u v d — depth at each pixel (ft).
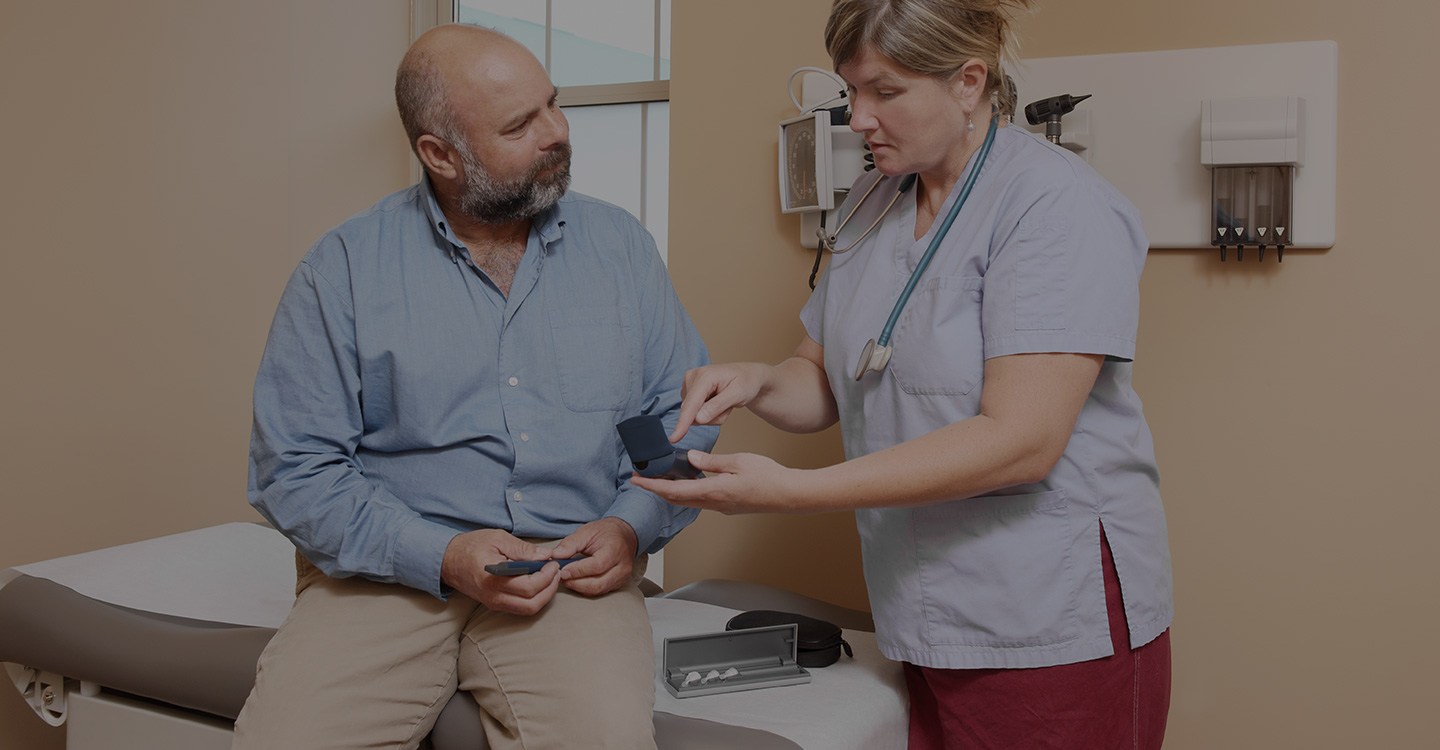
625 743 3.39
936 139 3.64
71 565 5.10
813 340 4.67
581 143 7.71
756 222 5.62
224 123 7.22
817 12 5.39
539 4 7.78
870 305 4.04
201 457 7.24
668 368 4.59
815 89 5.36
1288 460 4.66
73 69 6.49
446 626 3.93
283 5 7.48
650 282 4.61
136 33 6.75
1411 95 4.37
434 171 4.14
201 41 7.06
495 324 4.21
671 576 6.04
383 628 3.84
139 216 6.82
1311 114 4.47
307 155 7.71
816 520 5.63
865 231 4.18
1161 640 3.92
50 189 6.42
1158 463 4.89
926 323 3.74
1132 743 3.79
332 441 4.10
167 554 5.34
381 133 8.15
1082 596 3.65
